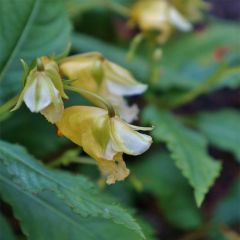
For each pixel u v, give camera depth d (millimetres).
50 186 214
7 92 273
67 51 244
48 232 251
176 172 396
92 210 211
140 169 394
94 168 383
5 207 366
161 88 373
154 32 395
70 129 218
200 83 384
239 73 383
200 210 404
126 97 407
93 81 251
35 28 281
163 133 307
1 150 223
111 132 213
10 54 272
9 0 274
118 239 255
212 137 352
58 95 208
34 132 354
